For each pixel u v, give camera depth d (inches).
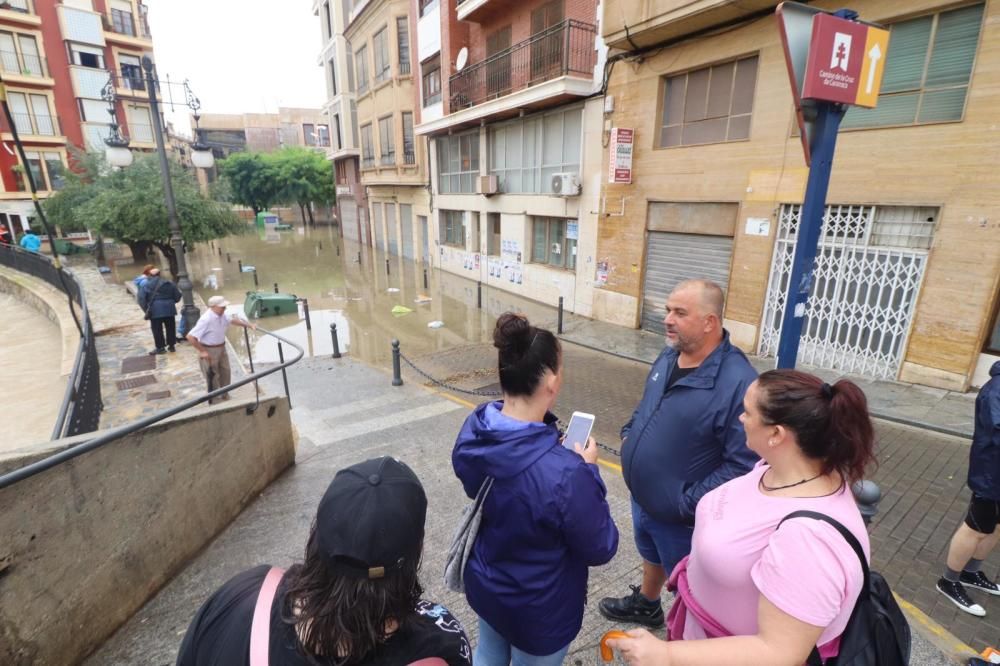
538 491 60.6
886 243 298.4
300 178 2005.4
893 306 300.8
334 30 1263.5
